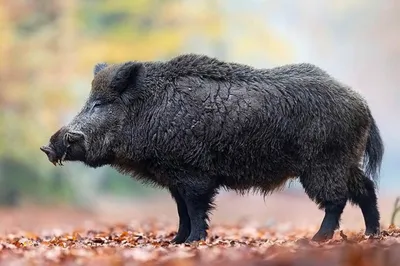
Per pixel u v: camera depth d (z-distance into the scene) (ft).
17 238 48.16
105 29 128.06
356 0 220.43
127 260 32.55
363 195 43.11
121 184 144.66
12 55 116.06
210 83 42.75
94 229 58.03
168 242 44.32
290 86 42.11
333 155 41.88
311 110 41.75
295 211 118.32
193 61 43.39
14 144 116.26
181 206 44.34
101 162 44.01
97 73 44.45
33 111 118.01
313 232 53.67
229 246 38.34
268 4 205.05
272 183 42.86
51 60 118.42
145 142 42.91
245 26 134.51
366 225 43.39
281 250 33.27
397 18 220.43
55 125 119.24
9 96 116.26
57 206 120.37
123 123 43.32
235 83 42.65
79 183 125.80
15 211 113.19
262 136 41.91
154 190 147.02
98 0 128.06
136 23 127.54
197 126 42.11
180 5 128.06
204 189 42.65
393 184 191.93
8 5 117.08
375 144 44.06
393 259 29.60
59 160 43.65
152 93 43.06
